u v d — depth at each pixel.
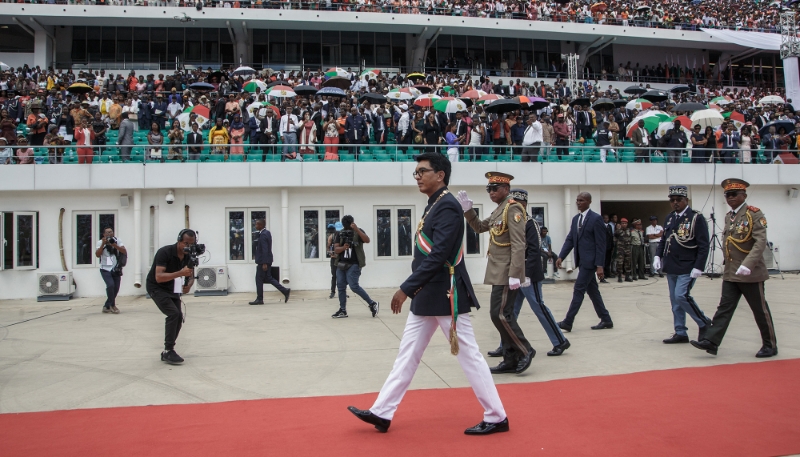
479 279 16.16
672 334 8.52
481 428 4.31
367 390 5.79
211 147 15.68
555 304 12.10
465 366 4.34
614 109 22.17
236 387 5.98
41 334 9.33
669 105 26.83
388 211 15.75
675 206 7.88
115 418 4.95
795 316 9.99
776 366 6.40
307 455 3.93
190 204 14.91
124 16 28.33
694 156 17.69
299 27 30.56
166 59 30.66
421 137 16.91
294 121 15.97
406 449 4.01
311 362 7.11
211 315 11.18
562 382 5.86
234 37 31.12
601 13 35.06
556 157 17.17
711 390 5.45
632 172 17.00
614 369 6.43
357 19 30.14
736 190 6.95
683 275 7.62
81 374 6.62
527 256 7.07
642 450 3.95
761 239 6.64
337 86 23.36
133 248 14.58
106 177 14.31
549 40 34.75
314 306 12.34
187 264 7.31
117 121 19.06
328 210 15.48
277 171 14.88
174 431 4.54
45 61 29.22
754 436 4.20
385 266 15.67
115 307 11.72
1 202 14.26
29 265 14.16
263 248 12.76
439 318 4.32
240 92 22.09
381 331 9.24
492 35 32.69
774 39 33.81
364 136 16.92
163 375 6.54
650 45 35.09
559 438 4.20
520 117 18.25
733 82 36.72
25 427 4.73
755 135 20.81
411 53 33.06
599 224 8.62
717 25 36.38
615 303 12.03
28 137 17.03
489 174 6.54
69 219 14.48
